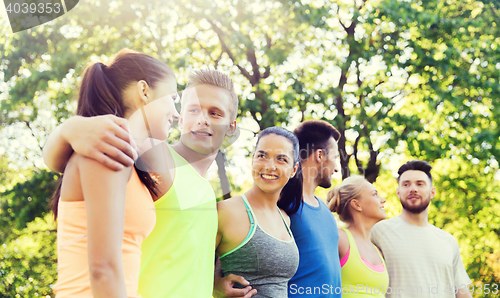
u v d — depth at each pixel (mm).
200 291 1236
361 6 3730
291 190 1667
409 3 3740
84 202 848
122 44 4082
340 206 1988
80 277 846
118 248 806
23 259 4949
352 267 1847
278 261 1468
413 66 3768
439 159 3945
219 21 3965
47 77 4441
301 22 3754
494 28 4051
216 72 1325
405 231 2029
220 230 1471
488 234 3875
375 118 3648
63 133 846
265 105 3633
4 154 4621
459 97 3957
